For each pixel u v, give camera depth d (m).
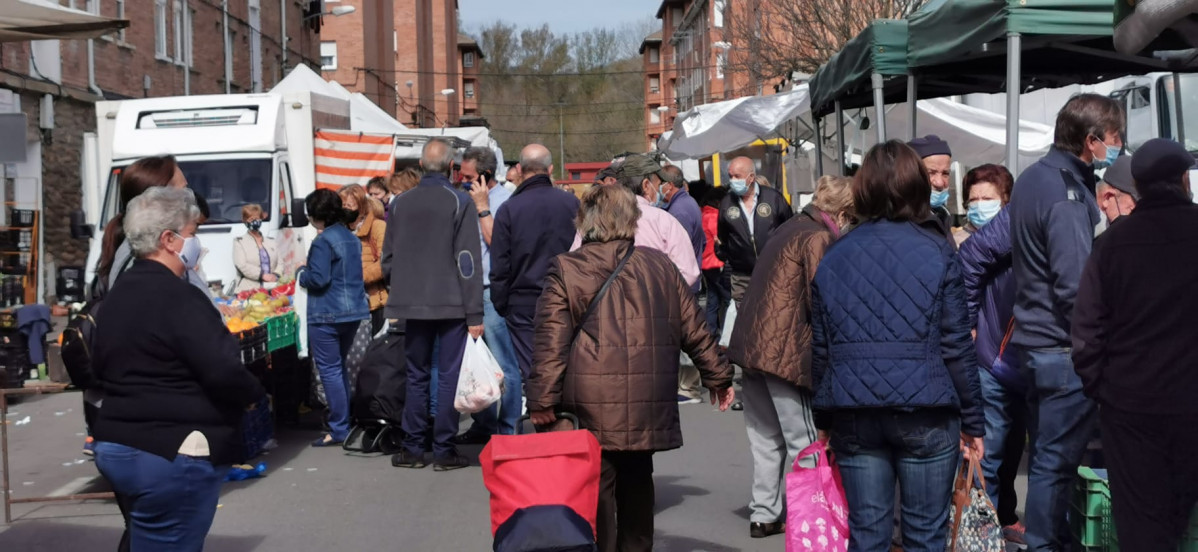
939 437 4.71
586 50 93.06
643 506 5.53
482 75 92.56
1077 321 4.59
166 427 4.51
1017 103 7.41
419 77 80.31
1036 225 5.39
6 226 19.36
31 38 11.38
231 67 35.59
